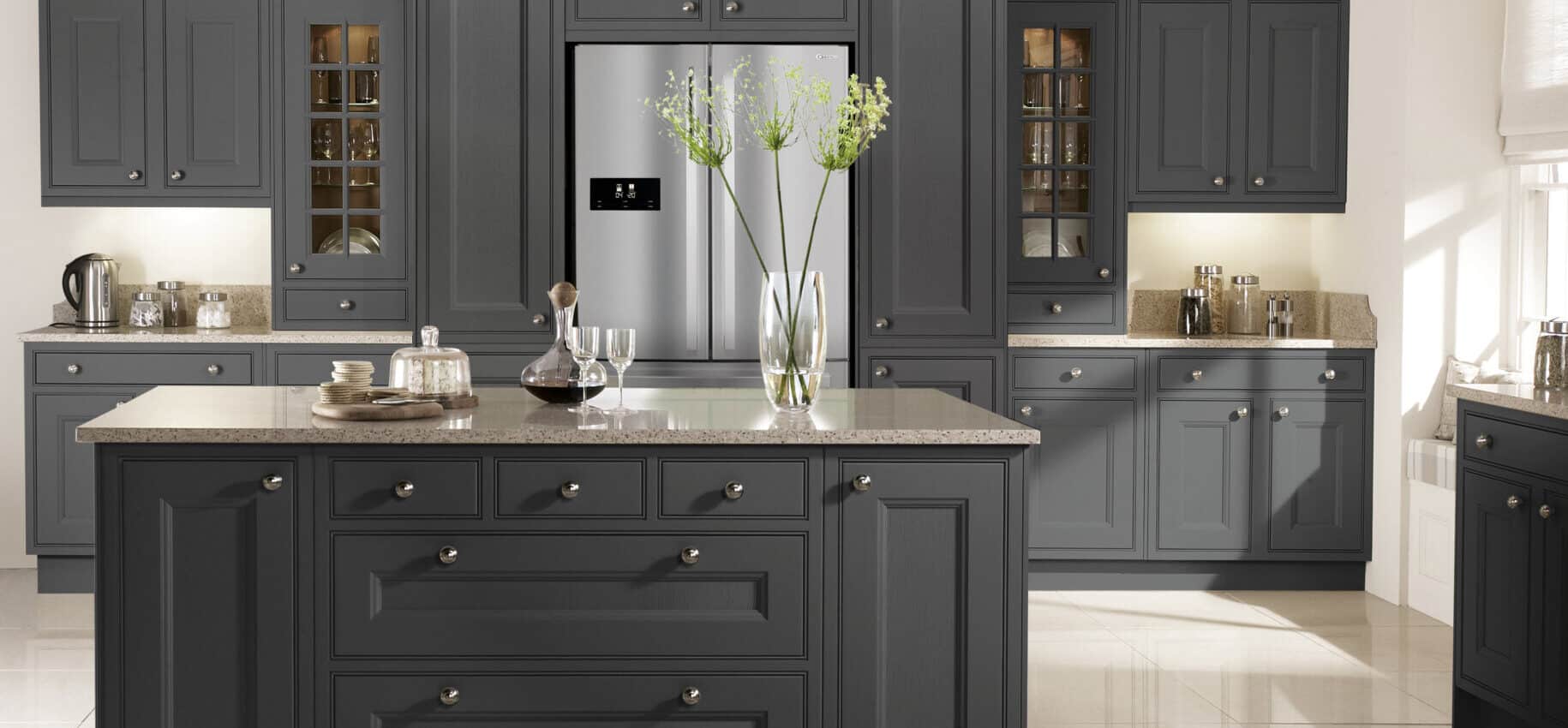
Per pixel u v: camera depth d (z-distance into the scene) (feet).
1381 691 13.41
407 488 9.37
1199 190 17.44
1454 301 16.57
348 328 16.60
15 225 18.22
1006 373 16.39
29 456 16.57
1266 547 17.37
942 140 16.15
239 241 18.49
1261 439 17.28
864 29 16.01
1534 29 15.62
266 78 16.48
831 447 9.53
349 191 16.46
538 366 10.88
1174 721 12.50
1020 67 17.11
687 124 11.06
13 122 18.15
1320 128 17.56
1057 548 17.28
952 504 9.60
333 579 9.43
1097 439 17.20
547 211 16.02
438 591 9.49
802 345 10.43
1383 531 17.16
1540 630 10.89
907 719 9.69
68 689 13.00
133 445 9.30
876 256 16.17
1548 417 10.75
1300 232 19.15
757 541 9.55
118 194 16.67
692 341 15.99
